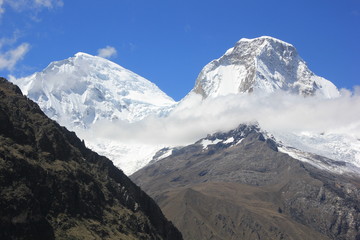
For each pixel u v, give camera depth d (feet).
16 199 650.84
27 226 638.94
